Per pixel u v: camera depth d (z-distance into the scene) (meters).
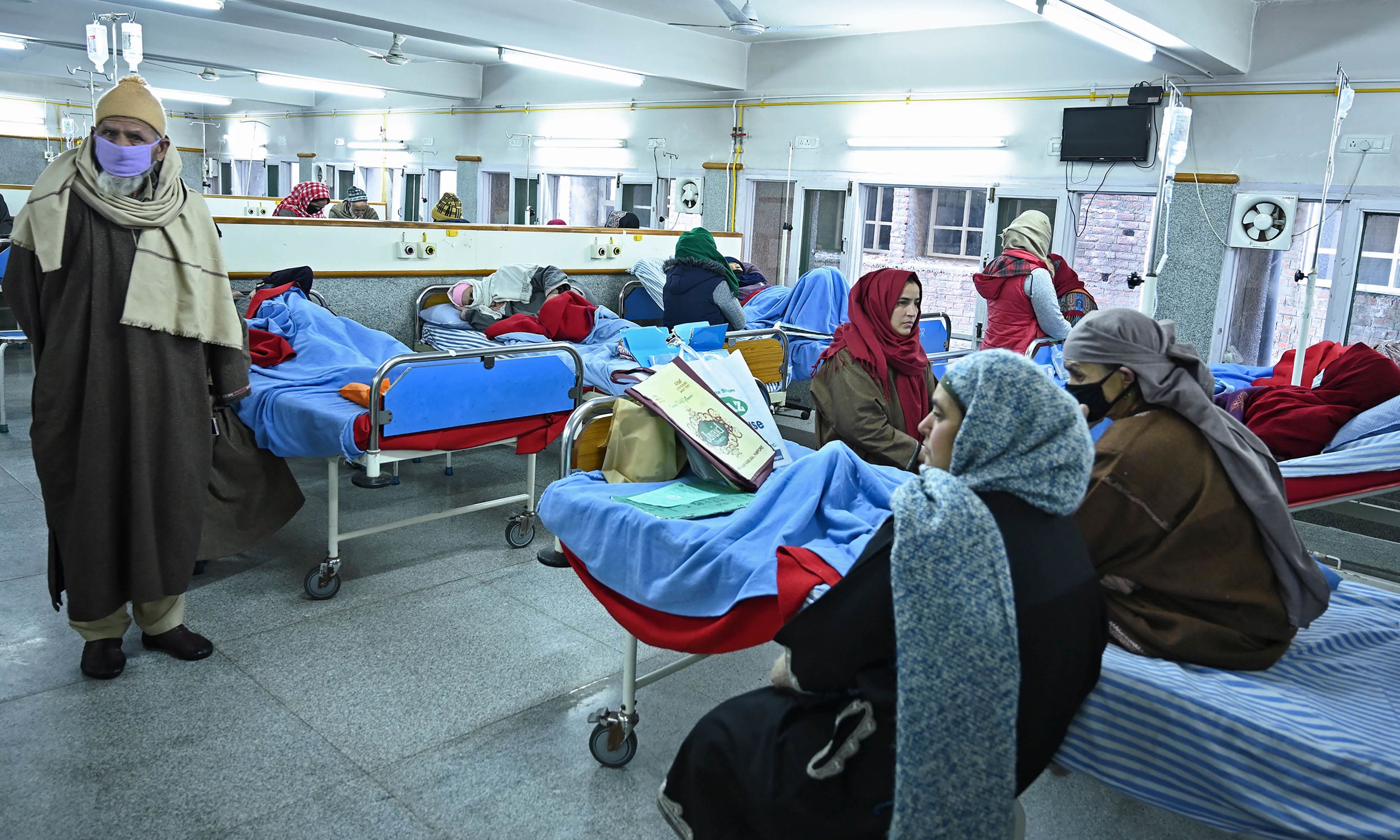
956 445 1.41
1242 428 1.90
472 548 4.09
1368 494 3.09
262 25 9.84
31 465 4.95
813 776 1.44
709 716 1.66
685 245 5.71
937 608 1.30
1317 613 1.78
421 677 2.93
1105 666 1.58
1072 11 5.25
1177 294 7.12
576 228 6.43
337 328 4.35
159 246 2.60
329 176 15.77
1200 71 6.66
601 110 11.30
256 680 2.87
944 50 8.20
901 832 1.30
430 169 13.92
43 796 2.24
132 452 2.62
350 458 3.34
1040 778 2.50
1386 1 6.02
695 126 10.29
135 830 2.14
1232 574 1.75
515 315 5.48
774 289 6.84
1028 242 5.02
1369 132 6.18
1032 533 1.37
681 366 2.74
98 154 2.49
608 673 3.01
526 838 2.18
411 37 9.56
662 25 8.84
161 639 2.98
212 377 2.86
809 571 1.79
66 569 2.66
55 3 9.16
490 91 12.77
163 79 13.95
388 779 2.38
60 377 2.56
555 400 3.95
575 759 2.51
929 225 8.66
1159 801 1.53
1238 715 1.47
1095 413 1.99
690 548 2.05
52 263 2.48
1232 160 6.77
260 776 2.37
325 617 3.34
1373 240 6.30
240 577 3.67
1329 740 1.45
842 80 8.95
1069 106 7.51
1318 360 4.43
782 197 9.66
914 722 1.29
